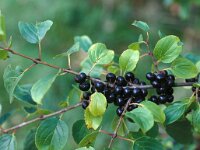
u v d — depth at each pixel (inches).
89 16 36.0
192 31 33.8
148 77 12.1
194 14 33.5
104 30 35.6
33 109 14.0
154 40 33.9
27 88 13.6
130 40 34.9
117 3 36.7
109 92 12.0
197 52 32.9
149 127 10.8
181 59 12.2
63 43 35.0
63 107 13.5
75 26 35.8
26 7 36.7
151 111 11.3
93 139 11.6
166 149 16.9
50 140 12.1
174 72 12.1
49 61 31.0
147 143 11.5
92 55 12.3
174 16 34.7
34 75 30.9
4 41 12.2
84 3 36.2
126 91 11.8
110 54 12.3
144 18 35.9
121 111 11.9
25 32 12.6
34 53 32.4
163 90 12.2
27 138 13.2
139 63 28.9
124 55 12.2
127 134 12.3
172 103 12.3
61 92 28.0
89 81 12.4
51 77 11.5
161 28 34.7
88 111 11.7
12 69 12.1
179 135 13.9
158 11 36.1
